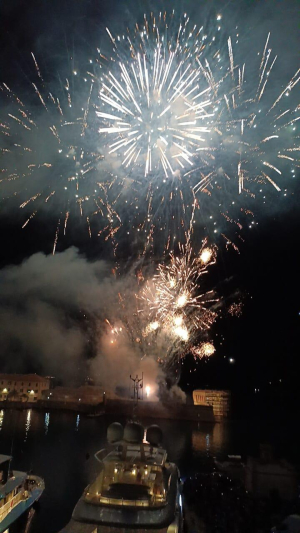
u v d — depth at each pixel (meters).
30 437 65.62
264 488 30.48
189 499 28.72
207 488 30.70
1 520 28.20
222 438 69.06
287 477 30.97
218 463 44.75
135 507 19.45
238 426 83.38
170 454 55.47
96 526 18.45
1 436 65.75
